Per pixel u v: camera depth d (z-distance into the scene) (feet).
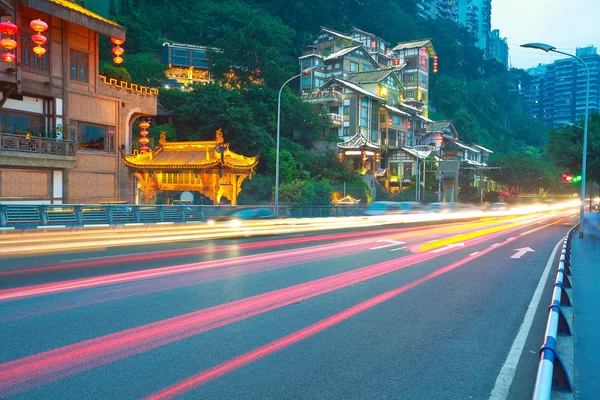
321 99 233.76
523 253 57.52
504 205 229.86
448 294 30.68
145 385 14.78
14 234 57.82
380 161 261.65
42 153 81.25
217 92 171.01
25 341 18.94
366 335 20.88
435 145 294.46
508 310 26.48
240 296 28.25
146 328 21.11
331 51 282.56
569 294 31.78
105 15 222.48
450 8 567.59
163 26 267.80
